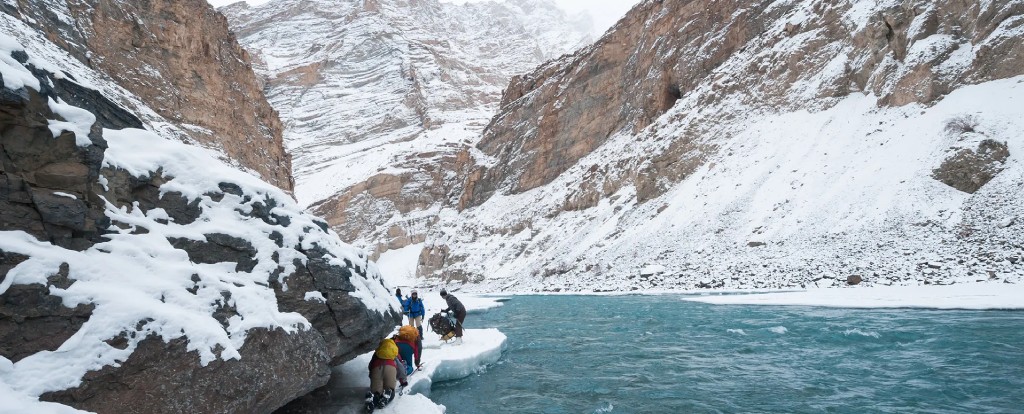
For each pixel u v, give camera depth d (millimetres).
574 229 51031
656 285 31516
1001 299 16141
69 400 4039
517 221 61219
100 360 4309
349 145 121875
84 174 4828
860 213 28938
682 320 17859
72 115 4848
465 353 11070
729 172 40000
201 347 4910
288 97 139625
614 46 66375
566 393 8922
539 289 40438
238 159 28859
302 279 6586
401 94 134625
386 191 87250
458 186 80875
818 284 24438
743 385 8938
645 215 43344
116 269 4848
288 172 38938
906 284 21609
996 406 7121
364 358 10047
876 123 34344
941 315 14898
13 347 3971
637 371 10406
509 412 7898
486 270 56312
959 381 8367
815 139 37031
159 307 4844
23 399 3771
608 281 35688
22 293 4109
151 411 4441
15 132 4355
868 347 11469
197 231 5930
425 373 9250
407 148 101125
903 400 7605
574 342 14602
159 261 5254
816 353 11234
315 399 7438
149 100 23109
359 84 144875
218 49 31953
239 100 32875
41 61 5176
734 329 15094
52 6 19078
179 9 27734
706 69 51781
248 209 6602
